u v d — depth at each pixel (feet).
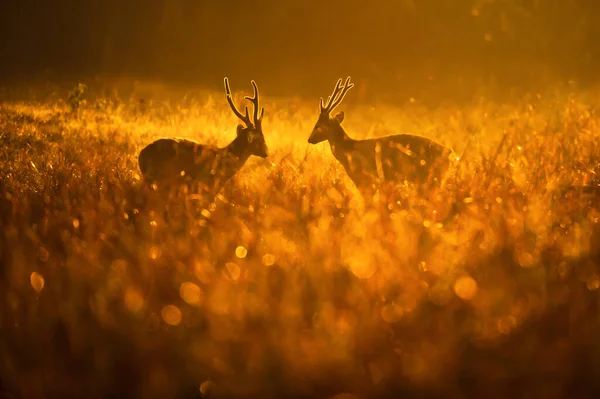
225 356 27.63
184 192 45.78
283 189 47.09
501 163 52.24
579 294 30.63
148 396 26.02
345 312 29.48
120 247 36.60
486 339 28.19
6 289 31.89
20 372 26.81
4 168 56.85
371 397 25.76
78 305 30.68
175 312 30.27
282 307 29.63
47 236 38.42
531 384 25.90
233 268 33.19
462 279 32.27
